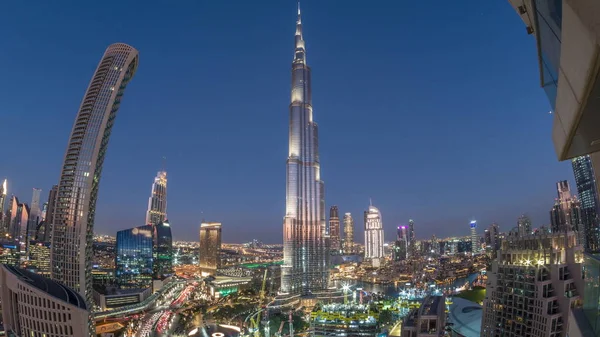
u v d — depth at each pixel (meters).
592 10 11.16
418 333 162.25
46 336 174.12
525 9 23.64
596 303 37.19
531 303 170.50
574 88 14.34
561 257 169.88
